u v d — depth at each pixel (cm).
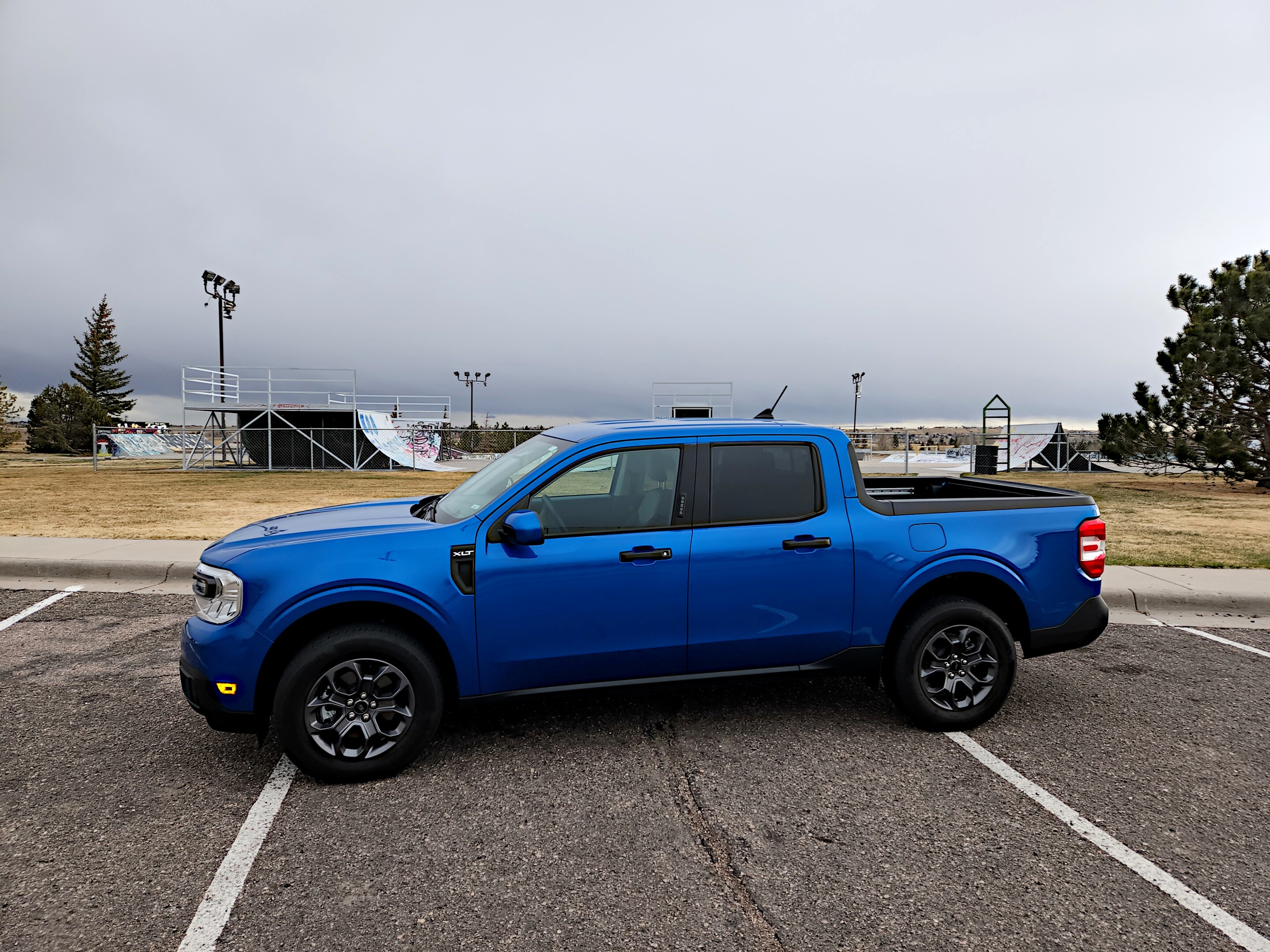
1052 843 301
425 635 367
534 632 363
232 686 336
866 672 411
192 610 677
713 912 255
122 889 266
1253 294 1784
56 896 262
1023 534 419
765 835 306
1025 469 2845
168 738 402
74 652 554
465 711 365
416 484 1927
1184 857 292
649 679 384
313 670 337
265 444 2905
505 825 313
